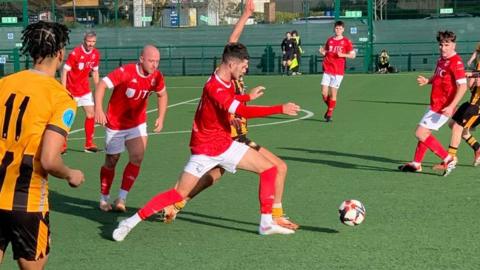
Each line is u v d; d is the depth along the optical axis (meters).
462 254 7.37
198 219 9.12
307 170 12.34
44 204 5.21
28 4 43.47
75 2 46.16
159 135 17.45
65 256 7.61
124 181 9.66
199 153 8.02
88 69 15.03
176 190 8.12
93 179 12.12
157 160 13.76
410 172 12.03
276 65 41.94
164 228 8.70
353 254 7.46
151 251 7.75
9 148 5.11
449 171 11.58
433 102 11.62
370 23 40.94
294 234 8.30
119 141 9.60
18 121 5.09
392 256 7.36
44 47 5.23
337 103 24.62
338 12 41.09
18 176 5.10
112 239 8.24
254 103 24.88
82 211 9.77
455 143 12.04
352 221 8.26
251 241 8.05
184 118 21.12
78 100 15.05
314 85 32.78
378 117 20.28
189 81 37.62
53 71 5.35
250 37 42.38
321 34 41.66
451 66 11.29
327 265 7.10
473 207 9.42
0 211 5.12
